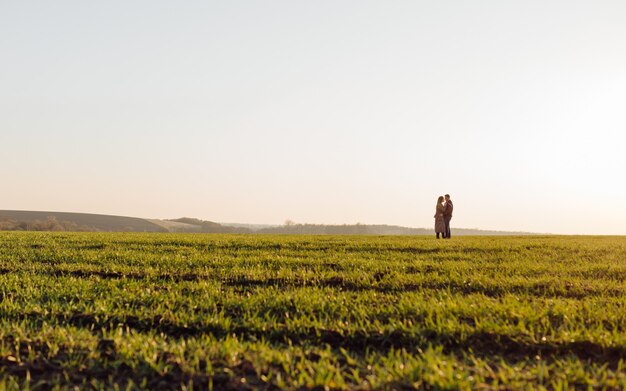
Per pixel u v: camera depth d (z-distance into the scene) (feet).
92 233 89.56
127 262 39.55
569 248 55.57
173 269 35.12
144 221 422.82
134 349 16.63
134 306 23.09
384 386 13.74
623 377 14.57
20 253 45.55
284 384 13.71
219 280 31.58
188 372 14.74
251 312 22.56
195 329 20.04
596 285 29.14
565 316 20.67
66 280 30.17
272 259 40.81
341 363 16.30
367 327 19.70
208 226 457.27
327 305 23.21
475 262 40.81
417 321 20.93
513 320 20.63
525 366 16.07
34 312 22.04
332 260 40.91
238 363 15.34
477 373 14.89
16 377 14.49
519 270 35.68
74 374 14.87
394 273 33.40
